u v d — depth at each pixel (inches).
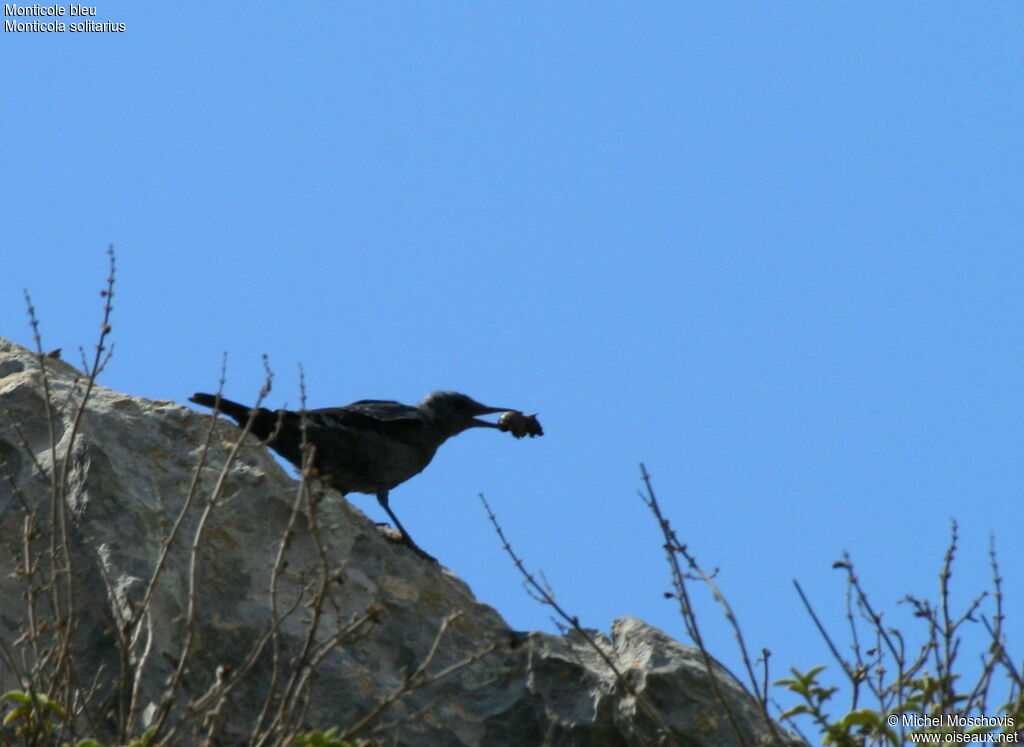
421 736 684.1
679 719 674.8
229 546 730.2
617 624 747.4
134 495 720.3
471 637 747.4
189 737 623.5
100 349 568.7
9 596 681.0
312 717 669.9
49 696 519.8
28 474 732.7
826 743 498.6
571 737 682.8
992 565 534.6
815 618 523.5
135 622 529.3
